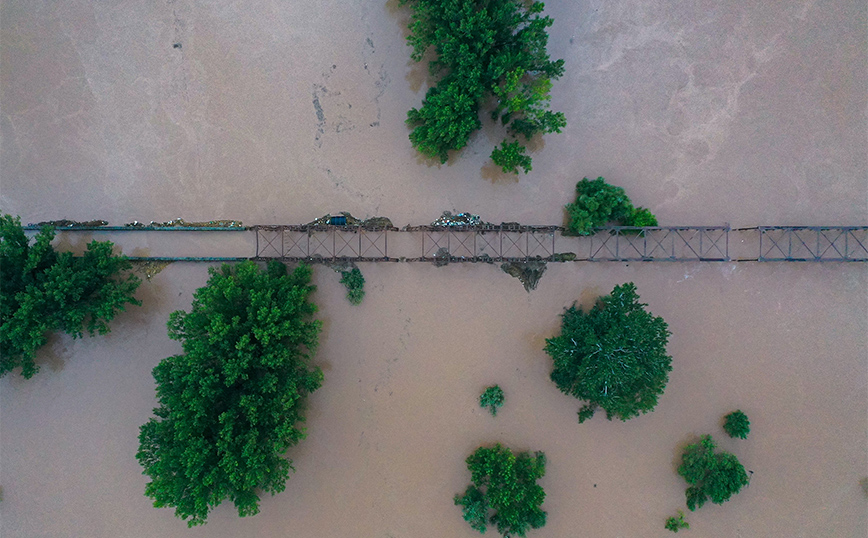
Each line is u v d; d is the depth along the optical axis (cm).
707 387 2341
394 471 2367
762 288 2338
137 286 2220
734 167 2352
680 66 2355
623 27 2356
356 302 2355
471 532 2345
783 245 2342
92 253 2173
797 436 2336
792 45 2344
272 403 2031
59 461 2362
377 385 2377
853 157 2333
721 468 2250
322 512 2367
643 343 2056
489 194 2372
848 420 2328
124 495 2362
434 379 2366
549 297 2353
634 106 2358
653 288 2350
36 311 2056
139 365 2369
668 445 2339
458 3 2036
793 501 2333
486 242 2364
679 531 2341
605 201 2231
